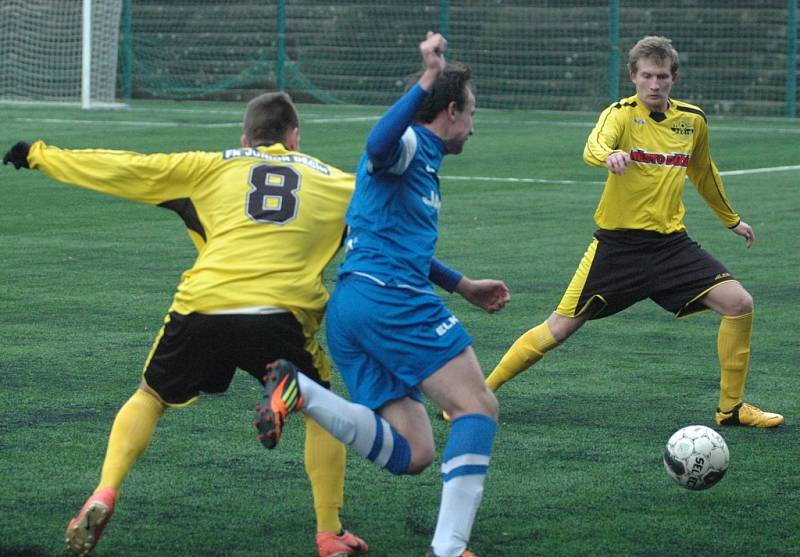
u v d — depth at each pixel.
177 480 9.27
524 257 19.81
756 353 13.76
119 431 7.87
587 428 10.81
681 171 10.98
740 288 10.77
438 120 7.64
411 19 57.59
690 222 23.89
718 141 40.66
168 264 18.89
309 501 8.88
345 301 7.56
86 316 15.18
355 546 7.86
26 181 29.16
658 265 10.94
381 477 9.43
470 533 8.06
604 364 13.20
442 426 10.90
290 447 10.16
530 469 9.63
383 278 7.45
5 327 14.52
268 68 59.34
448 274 8.14
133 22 61.47
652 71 10.84
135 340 13.95
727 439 10.55
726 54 52.41
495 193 27.94
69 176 7.95
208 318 7.80
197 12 60.50
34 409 11.12
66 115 49.22
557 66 55.31
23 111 51.28
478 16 56.56
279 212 7.96
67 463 9.59
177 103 58.41
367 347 7.52
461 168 33.06
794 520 8.53
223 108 54.88
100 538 8.02
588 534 8.23
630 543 8.07
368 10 58.25
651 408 11.51
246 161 8.12
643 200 10.90
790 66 51.06
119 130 42.31
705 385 12.36
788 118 51.03
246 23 59.75
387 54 58.03
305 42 59.28
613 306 11.08
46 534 8.08
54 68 58.81
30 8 58.84
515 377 12.62
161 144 37.66
